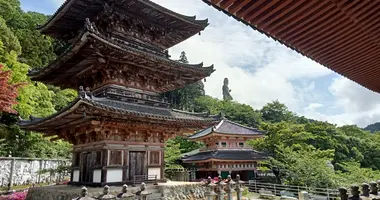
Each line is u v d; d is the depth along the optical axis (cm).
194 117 1872
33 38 4056
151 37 1909
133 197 966
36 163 2711
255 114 7750
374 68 949
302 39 738
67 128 1628
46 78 1812
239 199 1424
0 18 3162
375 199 498
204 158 3581
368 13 612
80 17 1709
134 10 1672
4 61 2666
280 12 614
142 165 1595
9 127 2741
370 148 5822
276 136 4459
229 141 3825
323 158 3281
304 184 2945
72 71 1705
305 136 4534
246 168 3762
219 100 8756
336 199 2353
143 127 1552
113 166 1434
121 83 1616
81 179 1567
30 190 1645
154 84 1833
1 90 1712
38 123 1552
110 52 1410
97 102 1266
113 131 1452
